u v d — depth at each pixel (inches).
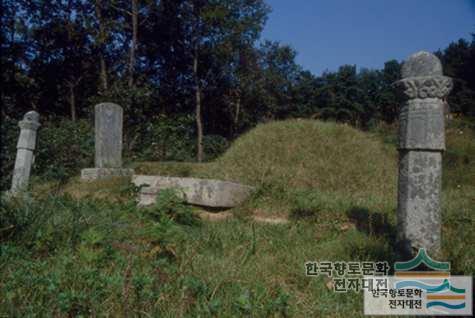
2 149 449.4
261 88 1093.8
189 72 1045.8
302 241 169.3
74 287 113.0
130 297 106.0
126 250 142.0
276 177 292.7
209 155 869.8
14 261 128.8
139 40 979.3
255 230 181.2
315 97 1266.0
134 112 599.5
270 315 105.6
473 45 1234.0
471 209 218.8
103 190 262.1
